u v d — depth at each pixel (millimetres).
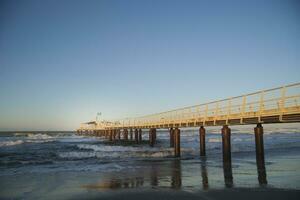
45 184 14914
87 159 25344
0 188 14055
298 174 16812
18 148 37875
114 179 16062
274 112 16422
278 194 11992
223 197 11766
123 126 49594
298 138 68062
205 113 23906
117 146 41219
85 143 50781
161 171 18562
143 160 24531
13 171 18969
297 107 14875
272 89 16688
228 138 21438
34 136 88438
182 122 27391
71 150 33562
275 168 19172
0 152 31594
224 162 21500
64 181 15633
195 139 64938
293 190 12656
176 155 27734
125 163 22672
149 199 11797
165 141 53031
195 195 12188
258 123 18078
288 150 34875
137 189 13539
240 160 23938
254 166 20125
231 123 20609
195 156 27641
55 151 32281
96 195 12602
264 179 15336
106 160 24609
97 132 82188
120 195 12516
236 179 15469
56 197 12398
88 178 16438
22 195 12797
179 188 13570
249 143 49656
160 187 13891
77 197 12336
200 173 17641
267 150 35062
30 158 25922
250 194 12070
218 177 16203
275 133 106375
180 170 18906
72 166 21125
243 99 19297
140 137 48531
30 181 15695
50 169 19719
